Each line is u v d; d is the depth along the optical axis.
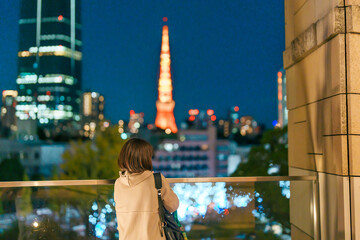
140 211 2.77
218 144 152.00
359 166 3.50
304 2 4.47
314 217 4.07
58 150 82.94
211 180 4.04
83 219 3.80
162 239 2.78
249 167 28.81
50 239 3.74
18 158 76.19
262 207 4.09
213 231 3.99
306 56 4.39
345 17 3.55
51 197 3.78
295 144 4.80
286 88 5.15
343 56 3.54
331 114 3.72
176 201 2.90
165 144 149.00
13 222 3.69
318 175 4.07
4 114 115.00
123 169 2.87
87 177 47.25
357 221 3.49
